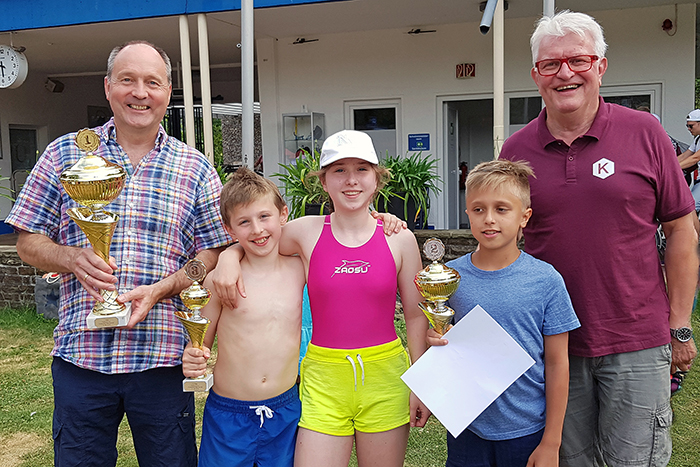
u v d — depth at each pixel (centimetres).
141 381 204
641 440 207
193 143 661
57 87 1087
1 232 1003
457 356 195
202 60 642
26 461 323
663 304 209
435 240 192
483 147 843
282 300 204
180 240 213
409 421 208
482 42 757
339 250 203
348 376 200
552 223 209
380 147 819
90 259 183
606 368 208
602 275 203
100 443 209
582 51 198
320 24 737
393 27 772
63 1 669
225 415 202
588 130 205
